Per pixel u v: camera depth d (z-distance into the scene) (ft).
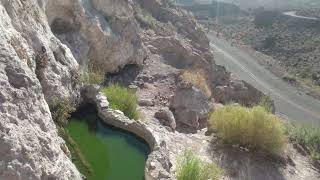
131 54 76.74
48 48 44.21
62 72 45.73
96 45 65.41
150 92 72.33
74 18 60.59
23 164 24.32
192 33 149.28
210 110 69.05
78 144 42.52
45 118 30.42
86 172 37.73
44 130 29.19
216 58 249.96
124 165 40.93
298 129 78.18
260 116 59.00
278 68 250.78
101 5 69.77
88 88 51.70
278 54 300.20
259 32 366.43
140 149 44.24
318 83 230.07
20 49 33.60
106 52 68.03
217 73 107.55
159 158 40.50
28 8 42.80
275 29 363.76
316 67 256.11
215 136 60.39
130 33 76.43
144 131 45.52
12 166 23.56
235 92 102.37
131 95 56.29
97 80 58.34
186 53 101.71
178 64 98.32
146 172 37.99
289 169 57.98
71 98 46.65
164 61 92.99
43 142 27.22
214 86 101.81
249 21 418.51
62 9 58.44
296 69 257.75
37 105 29.58
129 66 79.25
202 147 56.24
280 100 186.50
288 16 378.73
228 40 332.60
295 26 356.38
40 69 41.45
